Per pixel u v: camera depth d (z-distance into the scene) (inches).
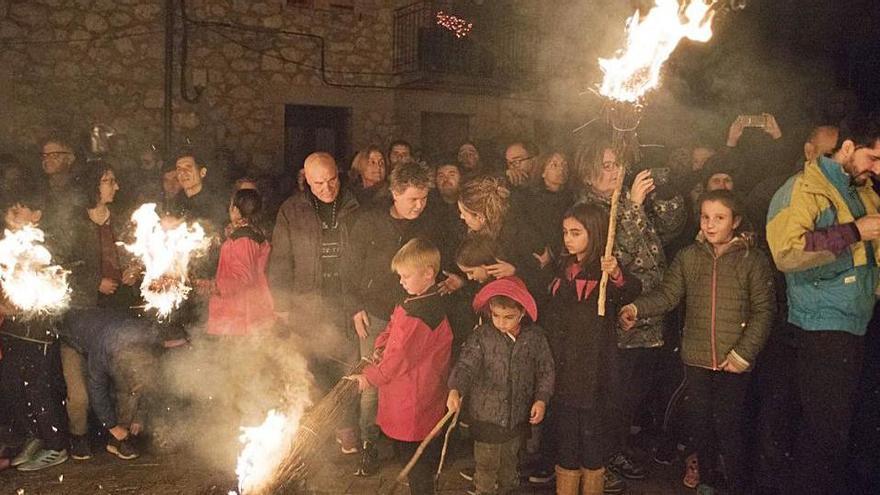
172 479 194.9
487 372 163.5
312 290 205.2
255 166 475.5
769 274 170.6
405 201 180.9
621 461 196.4
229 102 468.4
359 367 167.3
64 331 206.2
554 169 216.4
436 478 179.3
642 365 185.0
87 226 215.6
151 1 445.7
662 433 208.8
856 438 187.3
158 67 449.7
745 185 228.1
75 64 433.1
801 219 156.2
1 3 415.2
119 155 441.4
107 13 438.0
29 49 422.9
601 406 165.8
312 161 195.0
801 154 223.6
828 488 164.7
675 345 205.0
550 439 188.1
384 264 194.2
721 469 190.7
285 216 205.0
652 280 181.3
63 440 204.4
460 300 190.2
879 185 174.1
